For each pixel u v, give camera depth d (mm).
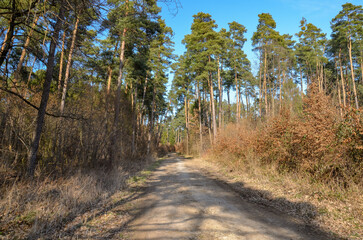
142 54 17297
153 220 5289
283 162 9977
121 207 6438
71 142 11188
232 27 33250
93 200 6820
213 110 28094
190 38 28859
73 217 5258
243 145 14141
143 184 10711
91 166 11898
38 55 6930
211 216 5543
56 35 6230
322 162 7363
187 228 4691
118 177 10273
